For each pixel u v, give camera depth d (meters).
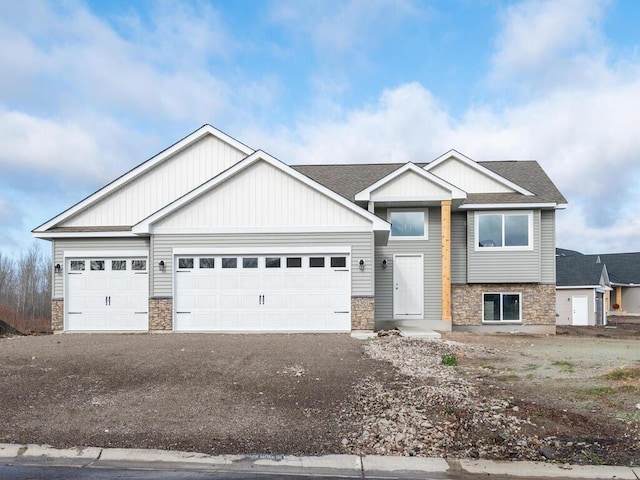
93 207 18.08
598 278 30.98
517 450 5.78
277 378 8.89
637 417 6.60
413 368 9.82
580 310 31.36
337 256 15.95
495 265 18.81
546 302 18.89
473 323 19.02
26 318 42.62
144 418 6.75
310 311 15.88
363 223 15.94
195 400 7.53
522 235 18.83
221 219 16.09
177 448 5.86
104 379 8.71
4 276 45.78
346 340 14.02
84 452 5.73
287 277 15.95
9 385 8.23
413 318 18.83
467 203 18.62
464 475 5.21
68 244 17.00
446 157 20.08
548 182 20.59
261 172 16.16
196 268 16.05
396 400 7.47
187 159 18.31
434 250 19.00
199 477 5.12
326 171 22.23
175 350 11.66
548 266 18.94
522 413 6.77
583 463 5.46
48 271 46.75
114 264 16.91
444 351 11.96
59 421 6.62
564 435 6.12
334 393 7.93
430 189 17.95
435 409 6.98
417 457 5.64
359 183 20.61
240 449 5.84
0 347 12.15
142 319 16.72
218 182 16.05
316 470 5.34
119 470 5.31
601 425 6.38
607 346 13.79
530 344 14.21
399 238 19.06
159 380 8.67
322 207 16.02
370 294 15.77
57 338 14.50
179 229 16.06
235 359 10.55
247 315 15.91
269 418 6.79
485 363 10.43
